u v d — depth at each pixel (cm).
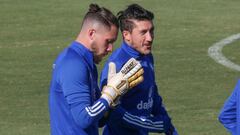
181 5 4869
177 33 4094
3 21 4431
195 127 2522
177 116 2653
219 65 3409
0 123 2586
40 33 4128
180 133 2456
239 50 3703
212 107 2766
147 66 1586
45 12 4662
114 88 1343
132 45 1552
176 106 2783
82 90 1315
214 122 2577
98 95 1408
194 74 3256
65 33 4128
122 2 4969
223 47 3769
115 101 1362
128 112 1531
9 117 2661
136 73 1371
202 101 2847
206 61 3484
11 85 3100
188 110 2727
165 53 3638
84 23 1356
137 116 1552
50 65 3441
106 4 4894
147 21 1538
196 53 3641
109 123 1541
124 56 1549
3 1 4975
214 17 4522
